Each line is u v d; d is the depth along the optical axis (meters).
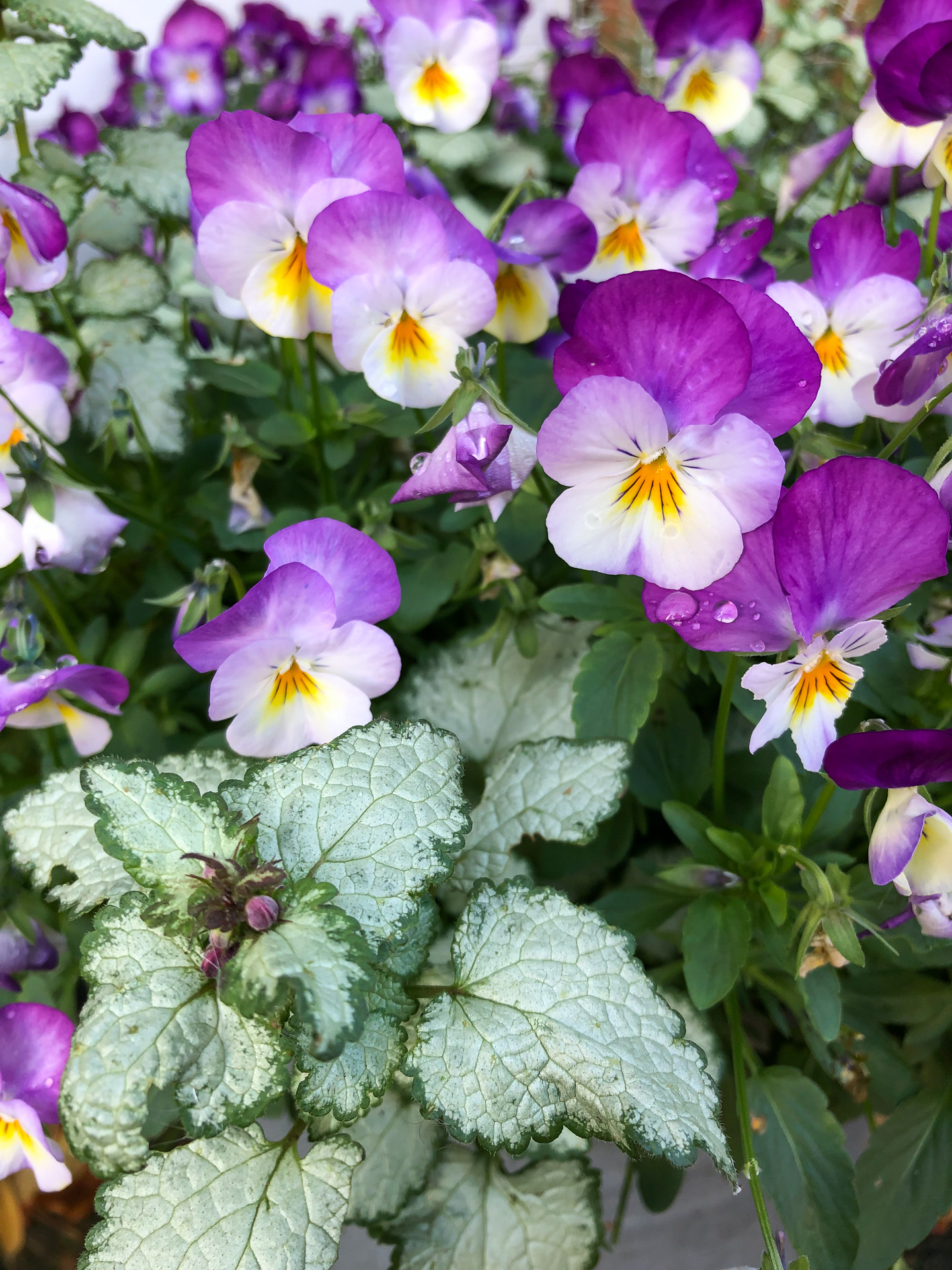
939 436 0.19
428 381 0.17
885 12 0.19
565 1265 0.16
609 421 0.12
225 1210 0.13
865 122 0.20
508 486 0.15
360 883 0.13
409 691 0.21
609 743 0.17
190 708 0.23
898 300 0.17
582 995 0.13
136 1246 0.13
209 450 0.24
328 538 0.15
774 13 0.38
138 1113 0.11
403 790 0.13
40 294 0.25
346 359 0.16
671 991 0.17
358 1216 0.16
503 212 0.20
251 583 0.22
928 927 0.14
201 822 0.13
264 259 0.17
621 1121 0.12
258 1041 0.12
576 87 0.31
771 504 0.12
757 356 0.13
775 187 0.30
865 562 0.13
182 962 0.12
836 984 0.15
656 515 0.13
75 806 0.15
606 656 0.18
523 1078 0.13
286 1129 0.20
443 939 0.18
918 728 0.18
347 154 0.17
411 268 0.16
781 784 0.16
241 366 0.23
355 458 0.25
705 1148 0.12
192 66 0.36
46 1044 0.15
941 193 0.18
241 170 0.17
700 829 0.17
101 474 0.24
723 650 0.14
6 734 0.23
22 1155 0.15
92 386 0.25
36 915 0.19
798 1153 0.16
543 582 0.22
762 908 0.16
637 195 0.20
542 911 0.14
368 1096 0.13
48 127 0.36
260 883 0.12
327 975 0.11
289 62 0.38
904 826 0.13
